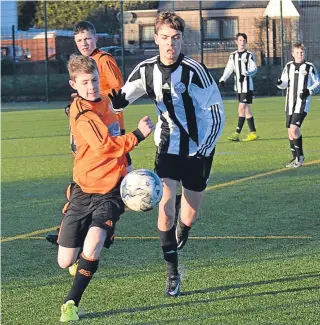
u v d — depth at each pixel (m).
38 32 58.91
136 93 8.34
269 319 7.18
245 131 27.02
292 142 17.50
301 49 17.50
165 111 8.23
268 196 13.77
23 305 7.94
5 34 58.62
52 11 70.38
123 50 43.38
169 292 8.03
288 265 9.08
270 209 12.56
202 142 8.22
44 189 15.67
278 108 36.84
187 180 8.34
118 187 7.75
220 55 51.34
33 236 11.27
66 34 58.06
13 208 13.59
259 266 9.08
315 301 7.68
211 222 11.69
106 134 7.44
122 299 8.02
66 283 8.73
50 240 9.97
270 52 47.97
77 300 7.43
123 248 10.26
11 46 57.91
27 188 15.84
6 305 7.95
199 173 8.31
